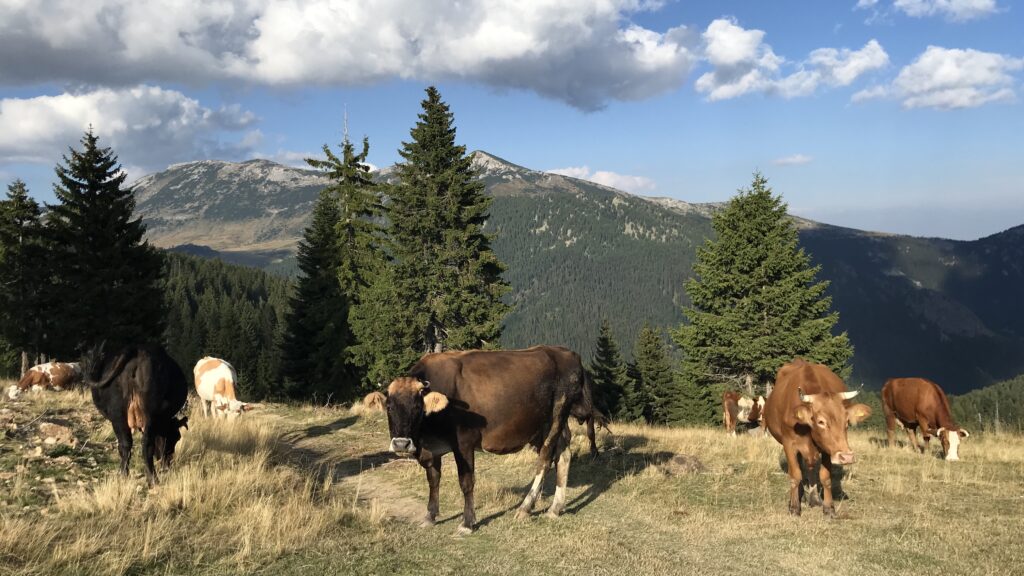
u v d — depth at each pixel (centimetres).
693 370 3062
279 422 1686
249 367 6756
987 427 2183
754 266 2933
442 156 2914
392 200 2967
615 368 5322
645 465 1123
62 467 847
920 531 729
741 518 803
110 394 805
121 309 2911
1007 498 898
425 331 2984
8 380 1962
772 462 1155
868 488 962
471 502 752
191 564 591
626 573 598
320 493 905
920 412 1329
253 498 789
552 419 836
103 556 575
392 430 703
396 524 775
